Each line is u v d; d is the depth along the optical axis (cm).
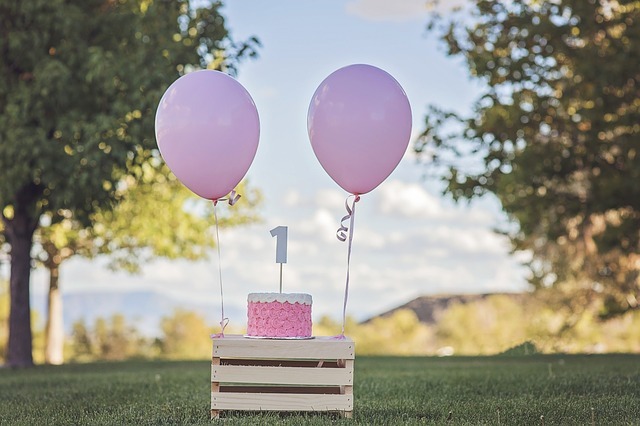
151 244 1961
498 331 3266
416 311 3806
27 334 1352
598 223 1934
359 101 546
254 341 537
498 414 525
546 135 1505
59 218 1293
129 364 1368
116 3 1334
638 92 1384
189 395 704
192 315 3581
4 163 1204
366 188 564
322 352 538
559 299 2217
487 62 1455
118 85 1205
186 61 1241
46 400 697
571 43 1459
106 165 1195
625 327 2748
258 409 539
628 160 1384
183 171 559
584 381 780
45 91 1178
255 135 566
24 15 1256
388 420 534
